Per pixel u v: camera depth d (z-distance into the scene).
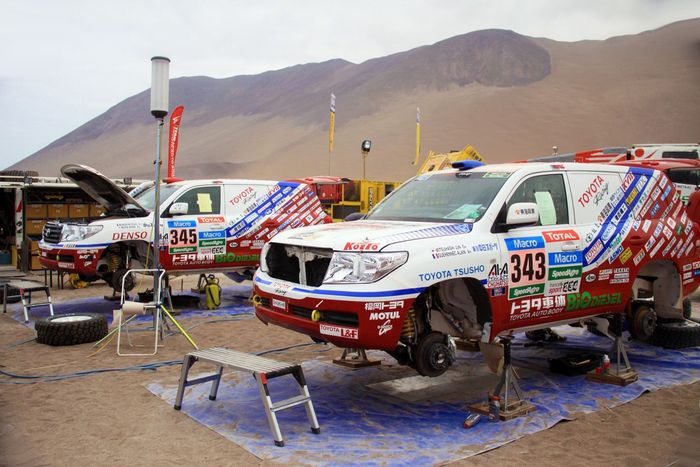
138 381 5.79
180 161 170.50
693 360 6.68
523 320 5.06
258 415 4.82
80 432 4.46
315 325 4.55
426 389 5.57
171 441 4.29
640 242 5.95
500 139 115.00
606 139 113.19
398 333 4.38
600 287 5.62
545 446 4.24
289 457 3.98
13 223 16.52
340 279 4.46
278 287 4.90
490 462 3.95
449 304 5.08
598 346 7.30
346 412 4.93
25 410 4.95
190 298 10.47
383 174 105.25
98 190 9.51
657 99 127.69
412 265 4.42
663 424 4.70
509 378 4.82
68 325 7.29
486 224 4.94
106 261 9.34
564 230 5.39
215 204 9.84
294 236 5.13
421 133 123.06
